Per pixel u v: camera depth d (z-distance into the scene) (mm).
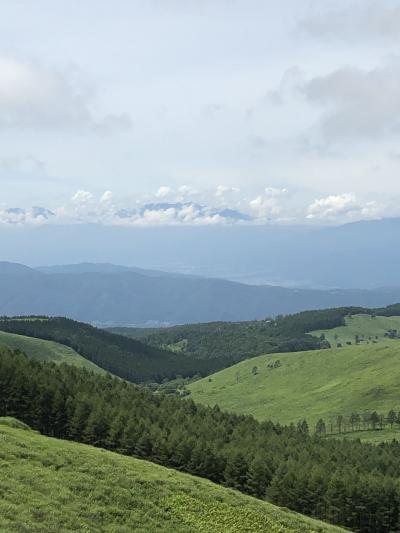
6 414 123125
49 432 125688
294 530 58281
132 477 57375
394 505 111188
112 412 125938
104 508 46062
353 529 108750
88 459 60438
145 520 47125
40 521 38844
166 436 119750
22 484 45500
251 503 63438
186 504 54938
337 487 109500
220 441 131625
